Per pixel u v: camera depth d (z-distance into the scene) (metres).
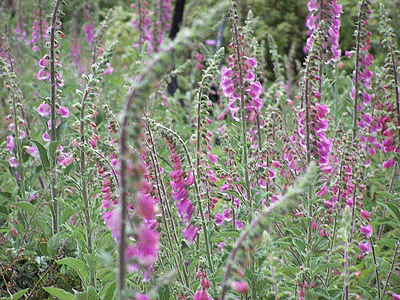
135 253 3.52
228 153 5.72
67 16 20.09
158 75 2.85
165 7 13.26
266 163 5.79
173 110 11.04
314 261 5.25
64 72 13.91
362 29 6.51
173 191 4.96
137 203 3.00
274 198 5.55
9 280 6.17
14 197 7.21
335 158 5.90
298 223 5.77
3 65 6.88
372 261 5.94
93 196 6.28
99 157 4.92
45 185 7.31
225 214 5.75
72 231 5.54
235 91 5.29
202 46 11.97
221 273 5.12
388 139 6.45
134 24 12.88
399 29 14.45
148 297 3.19
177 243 5.11
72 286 6.18
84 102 5.59
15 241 7.00
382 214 7.21
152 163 4.80
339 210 5.39
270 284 5.06
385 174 8.25
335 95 9.19
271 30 20.77
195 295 4.21
